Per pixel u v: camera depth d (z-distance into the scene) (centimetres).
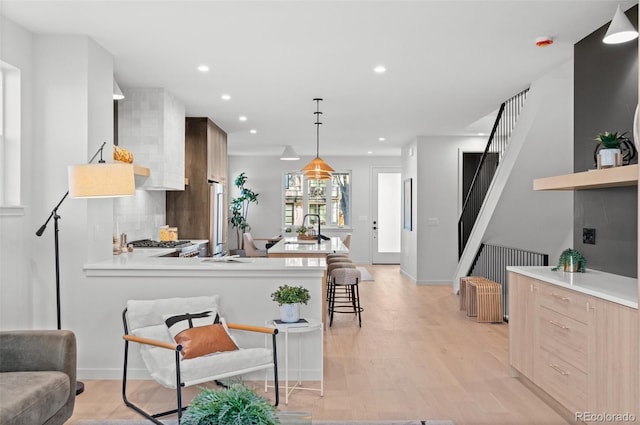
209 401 182
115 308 405
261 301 404
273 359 338
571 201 605
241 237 1262
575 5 345
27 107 392
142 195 643
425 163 934
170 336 338
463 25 378
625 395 263
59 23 376
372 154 1244
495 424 322
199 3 340
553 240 671
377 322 623
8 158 382
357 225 1286
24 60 387
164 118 565
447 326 602
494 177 641
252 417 176
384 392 379
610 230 378
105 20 370
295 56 450
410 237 1005
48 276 402
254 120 762
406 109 679
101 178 354
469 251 779
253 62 468
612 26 302
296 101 630
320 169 683
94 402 355
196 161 733
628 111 358
